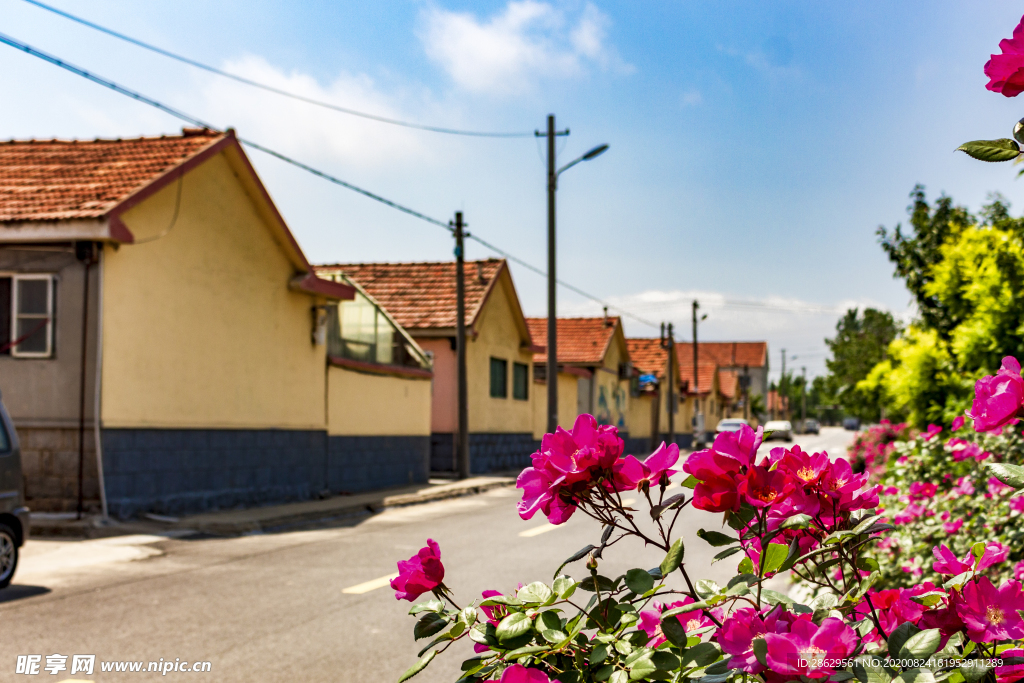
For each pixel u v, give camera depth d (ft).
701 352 356.59
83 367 36.45
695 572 25.89
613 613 5.44
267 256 48.08
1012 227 25.26
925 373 32.07
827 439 210.59
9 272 37.09
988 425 5.10
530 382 92.89
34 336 37.01
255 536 36.32
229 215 44.91
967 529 15.26
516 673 4.86
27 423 36.86
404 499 52.08
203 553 30.96
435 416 75.41
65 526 34.32
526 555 30.19
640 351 163.12
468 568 27.43
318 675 16.14
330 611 21.47
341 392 55.83
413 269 83.71
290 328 50.24
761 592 5.39
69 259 36.83
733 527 5.26
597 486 5.17
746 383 269.23
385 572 27.07
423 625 5.54
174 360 40.78
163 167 40.57
